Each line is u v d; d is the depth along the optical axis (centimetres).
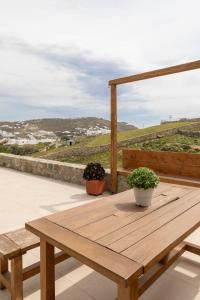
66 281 212
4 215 377
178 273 223
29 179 625
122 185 480
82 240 138
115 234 145
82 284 208
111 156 485
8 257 170
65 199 459
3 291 201
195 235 298
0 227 333
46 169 651
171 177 424
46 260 161
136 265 114
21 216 373
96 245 133
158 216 173
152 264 119
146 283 173
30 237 192
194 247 234
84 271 226
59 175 616
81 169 560
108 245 132
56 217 172
